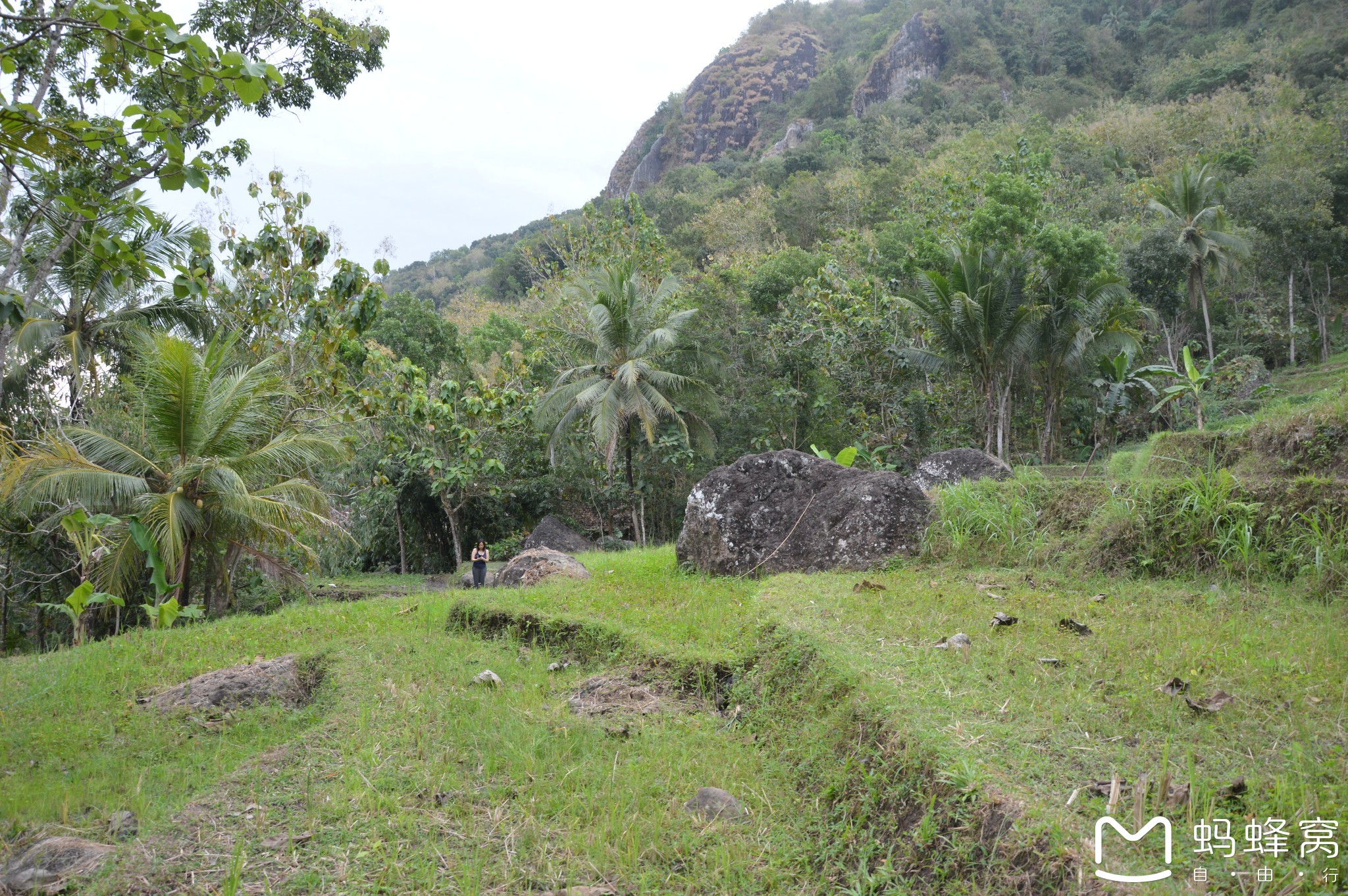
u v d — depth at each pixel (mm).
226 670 6816
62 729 5777
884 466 22672
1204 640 5285
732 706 5688
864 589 7586
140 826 4156
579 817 4176
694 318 31188
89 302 17797
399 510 29000
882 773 3893
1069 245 24984
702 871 3719
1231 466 10883
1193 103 55344
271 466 15836
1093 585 7500
